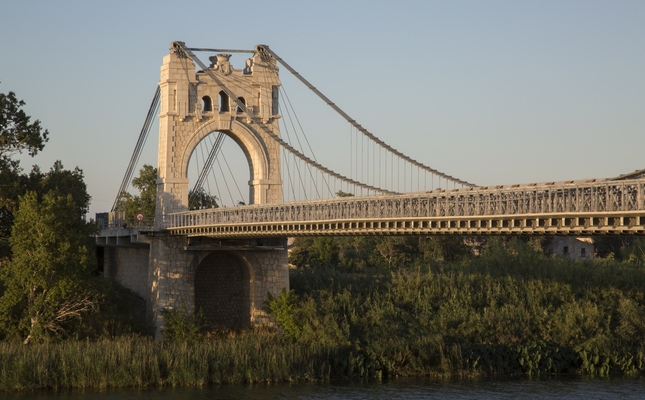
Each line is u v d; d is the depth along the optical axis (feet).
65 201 239.09
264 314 284.82
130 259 328.70
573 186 147.64
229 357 216.33
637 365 222.07
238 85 292.81
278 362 216.33
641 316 238.07
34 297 229.04
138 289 312.50
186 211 278.26
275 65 297.74
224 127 288.51
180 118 284.00
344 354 222.89
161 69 290.56
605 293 260.01
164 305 270.46
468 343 228.84
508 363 222.89
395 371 220.64
